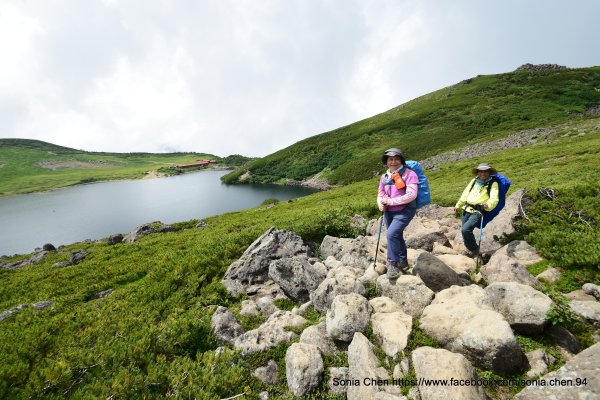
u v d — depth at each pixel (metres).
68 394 4.73
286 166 153.75
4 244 69.06
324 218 13.03
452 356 4.05
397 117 171.75
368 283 6.99
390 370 4.48
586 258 6.22
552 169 27.91
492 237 8.95
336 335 5.35
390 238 6.57
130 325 7.26
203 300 8.71
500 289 5.16
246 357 5.61
